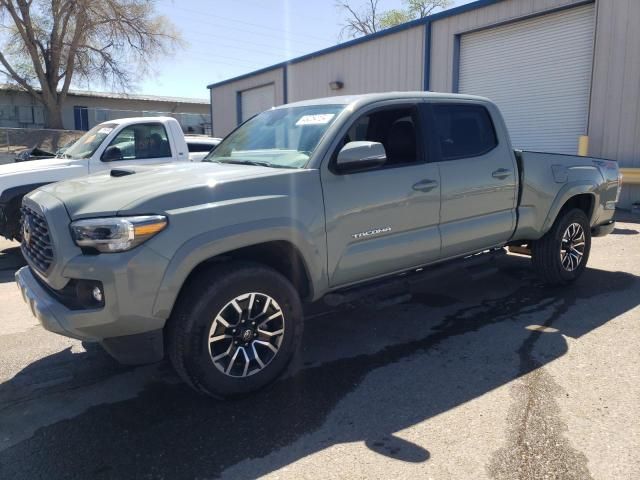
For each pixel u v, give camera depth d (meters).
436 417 3.19
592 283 5.89
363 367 3.90
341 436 3.01
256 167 3.85
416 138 4.38
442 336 4.46
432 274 4.55
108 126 8.33
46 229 3.28
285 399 3.44
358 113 4.02
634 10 11.29
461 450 2.85
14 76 31.81
